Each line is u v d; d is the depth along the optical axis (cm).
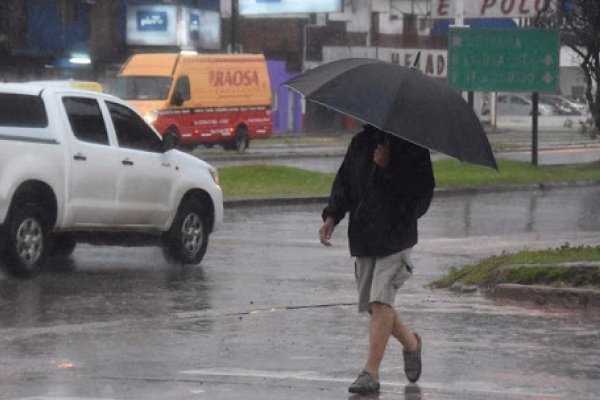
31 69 13262
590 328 2938
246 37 17562
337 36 17625
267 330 2916
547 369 2431
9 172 3700
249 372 2389
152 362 2500
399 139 2158
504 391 2220
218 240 5284
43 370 2409
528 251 3900
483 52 9925
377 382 2186
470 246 5172
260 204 7225
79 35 13712
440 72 18138
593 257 3606
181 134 11062
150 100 10906
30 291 3597
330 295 3609
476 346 2689
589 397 2177
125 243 4234
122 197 4075
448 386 2259
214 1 15525
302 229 5856
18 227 3772
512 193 8638
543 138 16362
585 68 7631
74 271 4100
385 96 2061
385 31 18050
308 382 2288
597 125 7781
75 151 3909
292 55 17500
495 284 3572
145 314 3200
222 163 10575
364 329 2934
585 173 9962
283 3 16412
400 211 2166
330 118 17638
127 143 4134
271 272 4191
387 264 2172
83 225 3969
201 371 2398
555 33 9869
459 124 2097
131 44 14350
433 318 3091
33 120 3825
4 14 12838
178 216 4316
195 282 3884
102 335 2833
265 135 12156
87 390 2216
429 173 2173
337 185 2223
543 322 3028
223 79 11575
